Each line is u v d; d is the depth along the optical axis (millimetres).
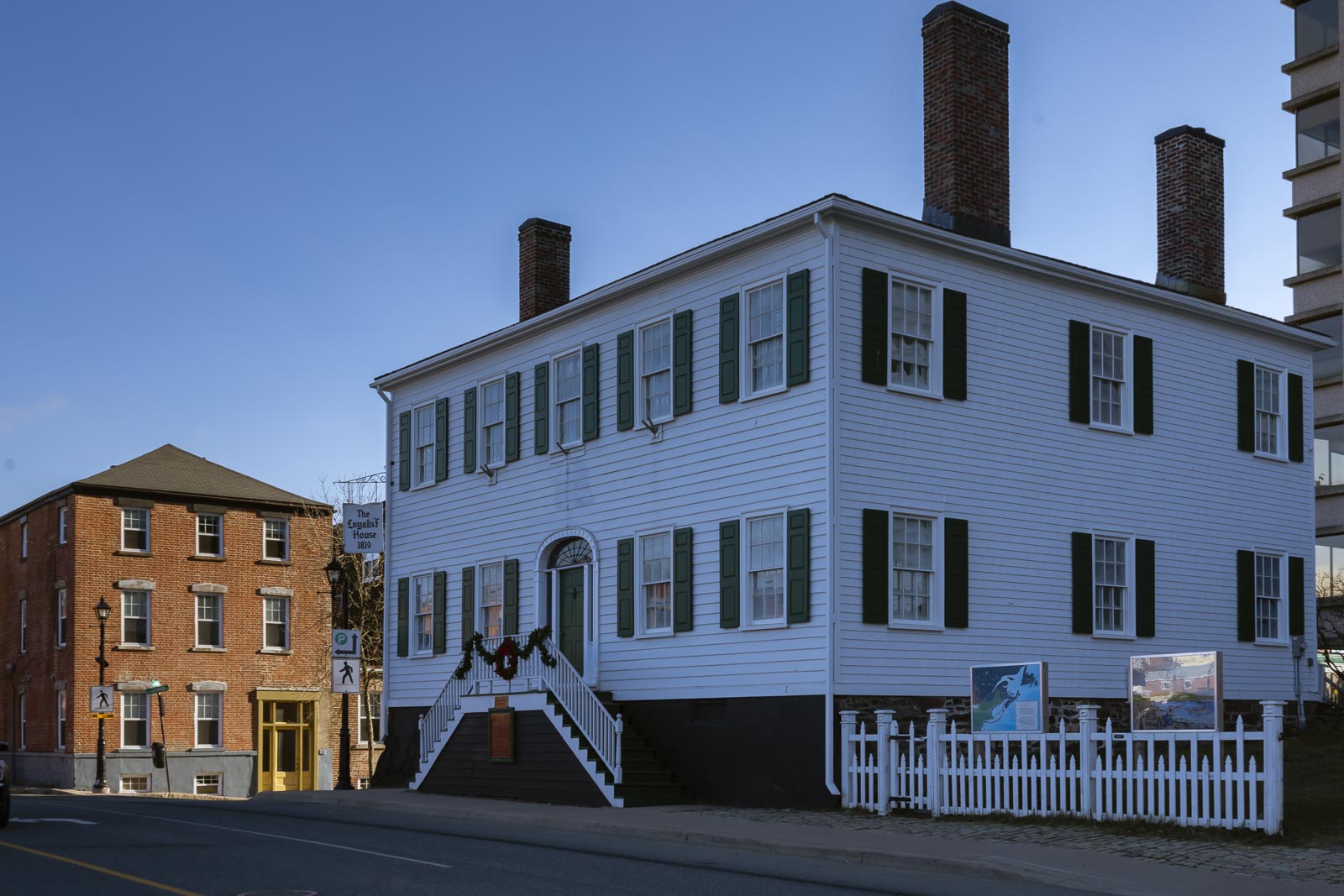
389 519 34125
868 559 22078
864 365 22516
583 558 27625
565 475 28125
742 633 23297
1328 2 41500
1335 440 39062
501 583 29703
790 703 22172
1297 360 30359
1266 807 15516
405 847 16828
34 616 50875
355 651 29516
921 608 22953
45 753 48906
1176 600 26797
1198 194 29359
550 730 24953
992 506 24031
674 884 13242
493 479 30359
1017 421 24656
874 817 19438
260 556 51531
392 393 34719
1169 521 26922
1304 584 29500
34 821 21328
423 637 32531
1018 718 18422
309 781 51500
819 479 22094
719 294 24609
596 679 26594
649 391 26234
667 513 25281
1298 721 28172
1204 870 13750
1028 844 15719
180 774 48281
